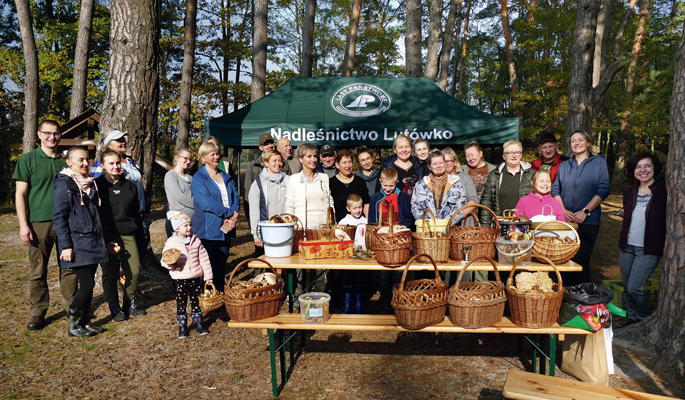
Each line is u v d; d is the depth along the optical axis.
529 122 23.25
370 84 8.34
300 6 25.14
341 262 3.17
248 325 2.87
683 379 3.03
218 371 3.31
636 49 19.14
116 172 4.16
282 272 5.83
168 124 20.12
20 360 3.48
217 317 4.56
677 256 3.27
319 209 4.38
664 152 24.64
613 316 4.49
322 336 4.05
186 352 3.66
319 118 7.83
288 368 3.35
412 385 3.03
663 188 3.70
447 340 3.89
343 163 4.78
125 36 5.70
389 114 7.87
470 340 3.88
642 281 3.85
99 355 3.59
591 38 7.77
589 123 7.97
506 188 4.64
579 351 3.04
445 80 16.95
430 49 12.21
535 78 18.73
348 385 3.05
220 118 7.86
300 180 4.38
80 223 3.72
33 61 11.49
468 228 3.10
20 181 3.94
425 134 7.66
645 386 2.96
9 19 22.94
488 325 2.79
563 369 3.22
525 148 5.33
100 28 20.31
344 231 3.47
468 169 5.68
